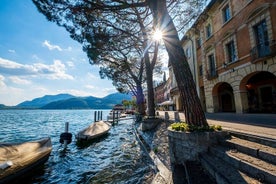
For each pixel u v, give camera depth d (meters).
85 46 11.45
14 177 6.48
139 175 6.57
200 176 4.14
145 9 10.89
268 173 2.77
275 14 10.36
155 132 11.78
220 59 16.48
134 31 12.80
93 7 6.66
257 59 11.48
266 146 3.85
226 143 4.67
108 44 11.45
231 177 3.15
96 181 6.69
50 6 6.71
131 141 14.01
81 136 13.95
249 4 12.32
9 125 30.64
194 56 22.47
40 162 8.16
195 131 5.13
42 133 20.52
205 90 19.64
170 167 5.75
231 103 18.86
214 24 17.42
